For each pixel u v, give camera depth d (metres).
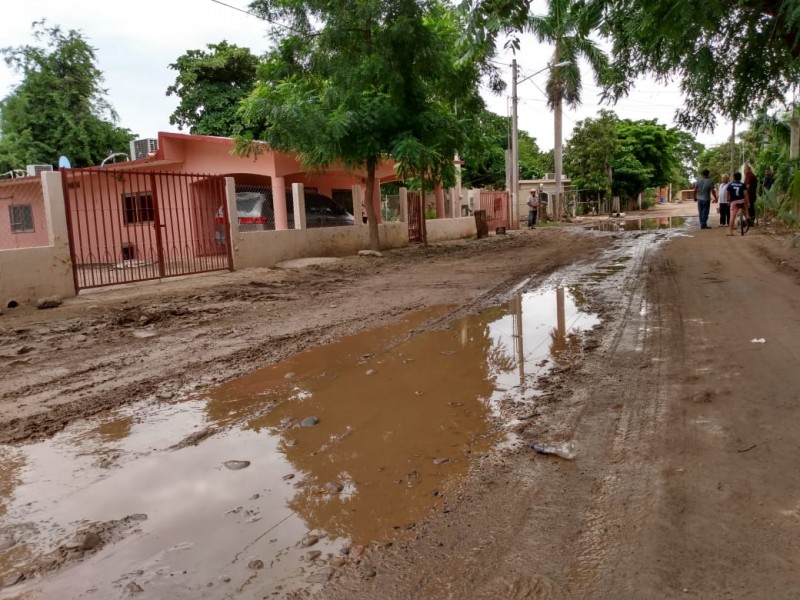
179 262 13.62
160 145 16.64
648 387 4.45
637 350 5.46
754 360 4.80
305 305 8.75
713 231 17.72
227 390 4.88
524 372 5.07
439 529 2.73
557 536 2.61
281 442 3.80
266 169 16.30
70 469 3.49
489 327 6.87
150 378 5.25
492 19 6.05
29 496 3.17
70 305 8.84
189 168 17.50
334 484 3.21
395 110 15.08
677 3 6.20
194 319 7.87
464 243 20.02
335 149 14.65
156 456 3.64
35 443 3.89
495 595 2.24
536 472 3.24
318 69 15.15
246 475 3.35
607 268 11.44
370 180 16.25
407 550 2.57
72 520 2.91
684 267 10.41
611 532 2.61
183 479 3.32
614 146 38.59
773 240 13.23
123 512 2.98
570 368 5.08
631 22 7.83
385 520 2.83
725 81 8.98
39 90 26.06
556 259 13.56
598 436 3.65
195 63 26.25
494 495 3.02
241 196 16.33
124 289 10.27
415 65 15.34
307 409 4.38
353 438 3.82
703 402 4.04
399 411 4.27
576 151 38.84
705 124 9.52
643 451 3.39
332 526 2.80
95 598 2.30
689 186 87.81
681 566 2.34
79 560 2.56
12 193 16.55
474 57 6.68
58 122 26.19
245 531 2.77
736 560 2.35
